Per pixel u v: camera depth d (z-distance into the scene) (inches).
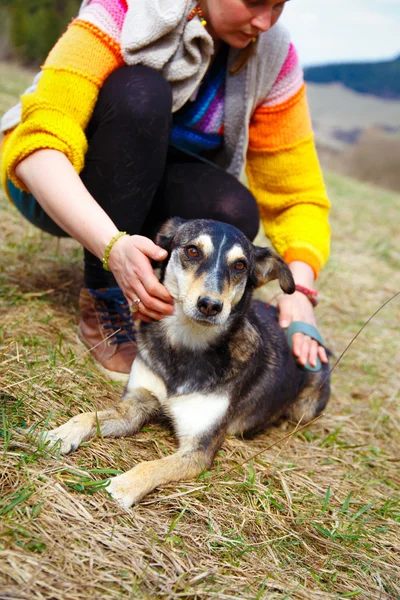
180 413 109.9
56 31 793.6
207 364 112.1
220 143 134.4
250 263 115.0
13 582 66.1
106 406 112.8
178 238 113.7
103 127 114.3
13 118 122.3
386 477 125.0
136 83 111.7
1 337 118.8
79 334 131.9
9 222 194.4
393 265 293.3
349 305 224.4
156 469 95.7
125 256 95.3
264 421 131.3
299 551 92.0
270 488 103.9
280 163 134.0
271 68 126.8
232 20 110.5
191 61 116.2
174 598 72.6
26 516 76.2
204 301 100.5
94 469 91.2
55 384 109.6
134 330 128.3
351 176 840.3
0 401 97.7
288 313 119.4
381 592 87.4
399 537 102.7
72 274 164.9
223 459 111.0
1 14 806.5
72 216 100.7
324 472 119.3
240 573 81.7
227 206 129.3
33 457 86.8
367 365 178.9
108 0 112.8
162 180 133.8
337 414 150.6
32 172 105.0
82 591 68.5
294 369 138.8
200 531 87.9
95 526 80.0
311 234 131.9
